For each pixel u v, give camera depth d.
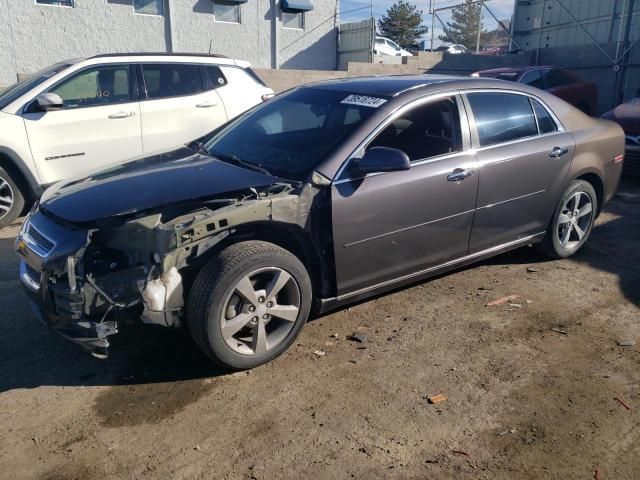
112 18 19.89
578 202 5.23
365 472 2.67
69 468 2.69
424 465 2.71
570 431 2.97
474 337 3.92
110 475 2.64
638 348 3.80
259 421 3.03
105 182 3.67
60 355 3.69
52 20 18.81
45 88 6.48
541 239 5.08
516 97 4.75
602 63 16.31
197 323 3.22
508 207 4.59
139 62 7.09
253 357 3.44
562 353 3.73
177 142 7.29
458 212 4.23
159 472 2.66
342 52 25.95
